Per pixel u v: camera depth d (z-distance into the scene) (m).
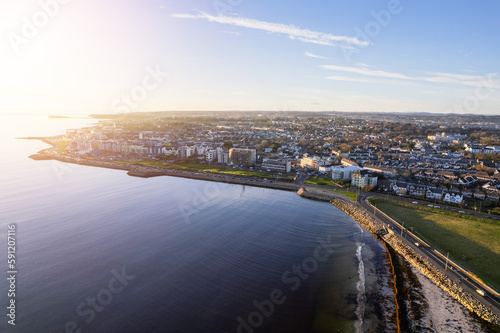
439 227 160.38
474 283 110.50
